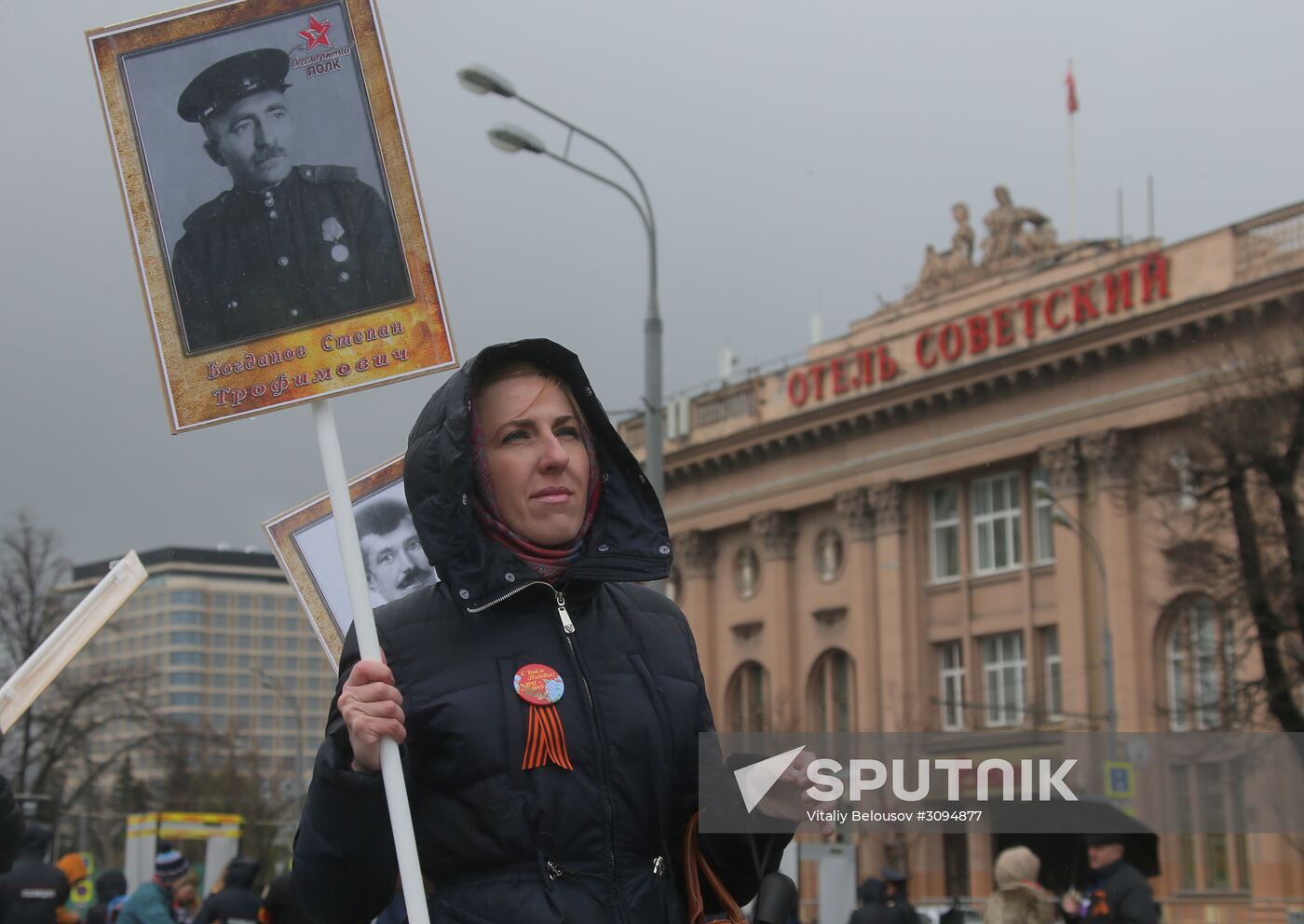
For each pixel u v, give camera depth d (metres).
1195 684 32.72
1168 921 7.97
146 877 35.91
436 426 3.16
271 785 77.81
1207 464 26.42
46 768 52.84
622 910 3.03
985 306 43.91
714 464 51.28
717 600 51.91
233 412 3.21
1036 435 42.19
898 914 13.09
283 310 3.23
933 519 45.94
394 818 2.85
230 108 3.29
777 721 48.06
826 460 48.16
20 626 49.19
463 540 3.12
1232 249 38.09
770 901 3.24
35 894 10.05
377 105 3.27
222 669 134.00
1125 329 39.66
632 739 3.11
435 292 3.22
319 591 5.45
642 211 20.84
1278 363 26.05
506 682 3.07
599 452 3.34
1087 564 41.03
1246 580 25.61
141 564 3.68
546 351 3.28
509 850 3.01
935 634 45.25
